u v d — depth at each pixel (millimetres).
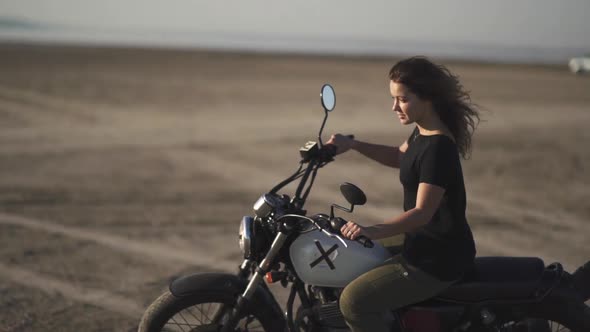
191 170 9781
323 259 3016
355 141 3439
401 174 2943
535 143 12586
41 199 7852
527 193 8609
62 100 17859
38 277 5250
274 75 30828
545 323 3184
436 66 2867
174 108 17141
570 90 26312
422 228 2900
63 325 4336
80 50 53500
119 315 4531
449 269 2869
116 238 6391
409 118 2879
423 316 3043
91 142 11914
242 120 15336
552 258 5949
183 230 6723
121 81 24266
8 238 6289
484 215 7445
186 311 4137
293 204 3104
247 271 3266
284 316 3295
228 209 7625
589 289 3039
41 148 11172
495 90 25250
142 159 10508
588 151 11852
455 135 2920
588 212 7668
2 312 4516
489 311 3018
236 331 3273
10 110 15562
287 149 11773
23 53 43094
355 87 25375
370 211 7637
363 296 2959
